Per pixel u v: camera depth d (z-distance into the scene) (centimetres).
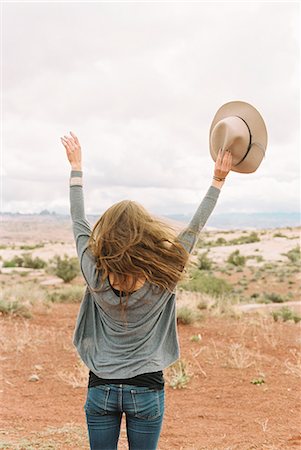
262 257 5147
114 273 274
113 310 278
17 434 588
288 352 1022
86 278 285
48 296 1794
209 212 302
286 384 815
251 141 322
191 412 692
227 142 312
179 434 604
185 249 289
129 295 277
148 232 281
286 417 670
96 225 291
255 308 1906
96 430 284
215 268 4359
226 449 547
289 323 1410
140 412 275
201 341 1095
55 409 703
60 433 593
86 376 836
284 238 6712
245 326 1283
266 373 872
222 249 5934
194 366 905
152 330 284
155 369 279
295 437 586
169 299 292
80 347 292
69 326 1248
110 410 278
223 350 1016
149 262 273
